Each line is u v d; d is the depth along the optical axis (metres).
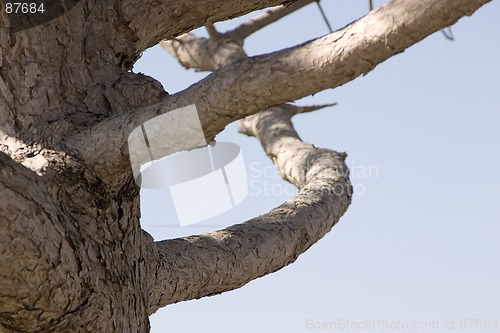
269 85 7.93
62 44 9.08
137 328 9.04
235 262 10.31
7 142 8.59
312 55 7.78
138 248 9.29
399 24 7.36
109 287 8.50
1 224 7.41
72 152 8.55
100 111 9.09
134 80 9.50
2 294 7.61
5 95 8.75
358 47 7.57
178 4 9.46
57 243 7.78
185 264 10.00
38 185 7.93
